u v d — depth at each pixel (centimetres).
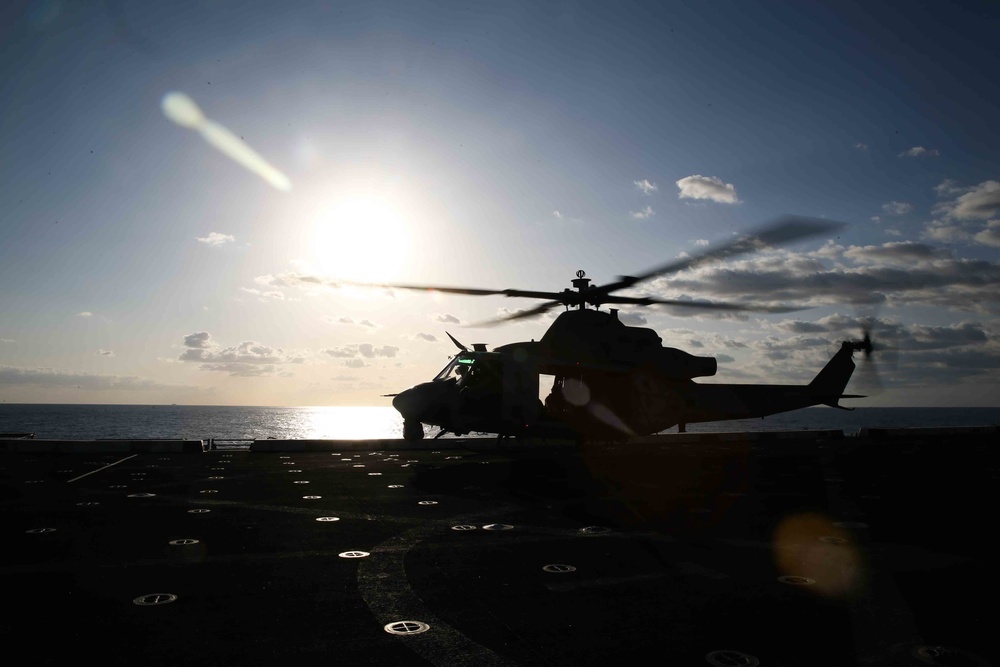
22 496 1103
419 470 1523
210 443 2141
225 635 469
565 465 1662
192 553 711
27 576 618
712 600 557
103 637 463
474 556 706
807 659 431
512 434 1956
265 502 1049
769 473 1520
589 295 1886
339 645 452
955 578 629
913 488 1262
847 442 2581
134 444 1977
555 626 493
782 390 2361
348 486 1241
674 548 748
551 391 2005
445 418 1939
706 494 1176
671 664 423
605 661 427
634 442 2531
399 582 607
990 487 1282
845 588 593
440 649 446
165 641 457
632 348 1972
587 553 722
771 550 741
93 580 605
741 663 425
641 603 548
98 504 1022
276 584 598
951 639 469
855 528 870
